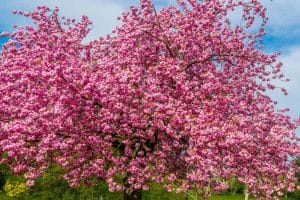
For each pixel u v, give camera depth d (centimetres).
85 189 2662
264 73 2119
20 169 1499
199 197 1572
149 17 1988
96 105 1566
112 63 1703
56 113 1429
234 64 2086
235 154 1581
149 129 1571
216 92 1834
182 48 1884
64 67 1494
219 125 1587
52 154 1585
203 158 1496
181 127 1581
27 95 1516
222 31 2088
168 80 1753
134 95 1567
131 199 1733
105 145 1584
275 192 1720
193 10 2038
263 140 1688
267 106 2012
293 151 1717
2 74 1577
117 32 2017
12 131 1393
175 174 1678
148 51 1861
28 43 2052
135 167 1560
